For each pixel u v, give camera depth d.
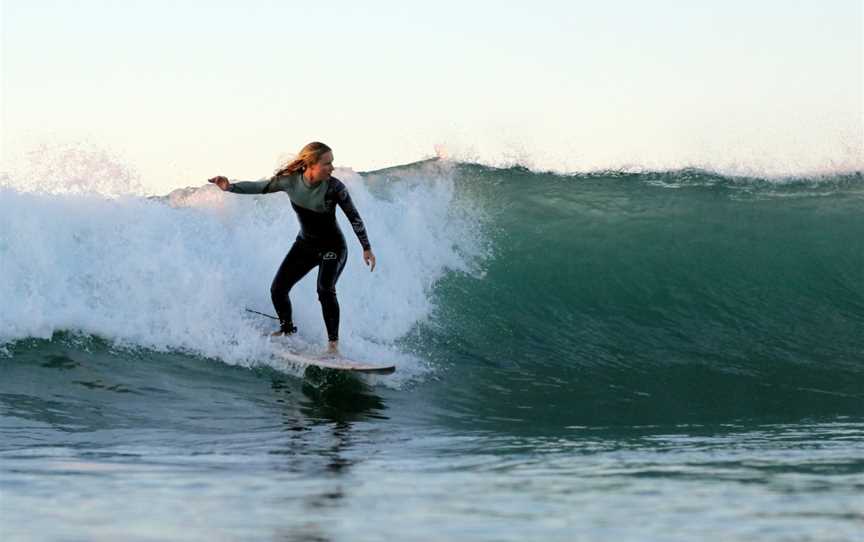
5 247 19.86
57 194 21.20
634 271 26.55
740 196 30.89
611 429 16.55
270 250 22.27
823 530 7.57
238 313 20.56
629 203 29.81
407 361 21.06
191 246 21.56
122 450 13.27
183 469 11.38
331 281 19.08
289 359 19.31
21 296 19.28
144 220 21.66
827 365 23.12
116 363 18.53
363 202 25.47
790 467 11.28
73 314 19.34
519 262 26.28
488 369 21.41
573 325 24.25
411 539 7.35
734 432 15.96
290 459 12.45
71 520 8.05
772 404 19.73
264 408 17.20
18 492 9.54
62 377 17.66
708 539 7.29
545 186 30.67
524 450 13.48
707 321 25.09
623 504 8.80
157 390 17.61
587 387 20.66
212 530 7.65
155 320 19.81
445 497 9.28
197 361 19.12
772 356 23.52
